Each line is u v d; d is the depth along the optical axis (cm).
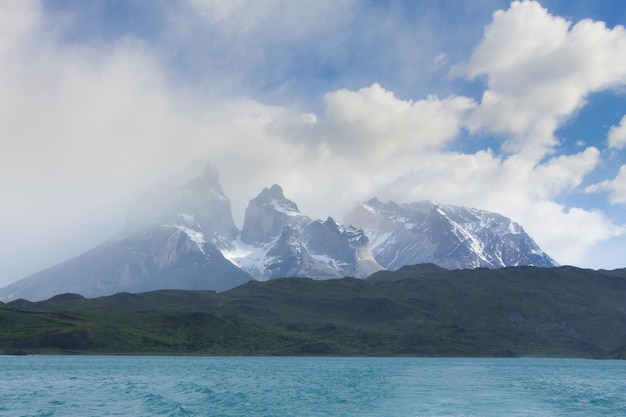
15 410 9775
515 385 15788
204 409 9938
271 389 13738
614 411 10269
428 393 13062
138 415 9156
